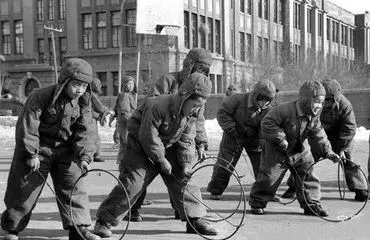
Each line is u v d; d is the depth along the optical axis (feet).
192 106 19.66
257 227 22.54
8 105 134.62
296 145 24.23
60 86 18.35
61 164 19.35
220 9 159.12
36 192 19.30
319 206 24.72
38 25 156.76
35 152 18.44
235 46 167.12
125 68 140.87
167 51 134.41
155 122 19.49
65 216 19.48
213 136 73.00
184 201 20.76
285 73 144.87
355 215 24.41
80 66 18.33
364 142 66.64
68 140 19.24
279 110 23.71
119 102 41.78
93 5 147.13
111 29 145.18
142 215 24.98
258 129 27.68
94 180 36.68
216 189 28.96
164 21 65.21
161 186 34.19
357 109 91.61
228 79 158.92
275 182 24.81
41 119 18.86
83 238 19.07
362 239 20.63
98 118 46.39
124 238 20.36
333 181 35.53
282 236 21.06
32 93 18.92
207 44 151.94
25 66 150.61
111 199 20.26
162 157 19.63
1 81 157.07
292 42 205.46
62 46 153.79
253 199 25.13
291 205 27.48
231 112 27.73
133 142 20.24
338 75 157.79
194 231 21.21
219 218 24.22
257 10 183.21
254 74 144.66
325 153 24.31
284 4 202.90
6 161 49.57
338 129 27.27
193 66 24.59
